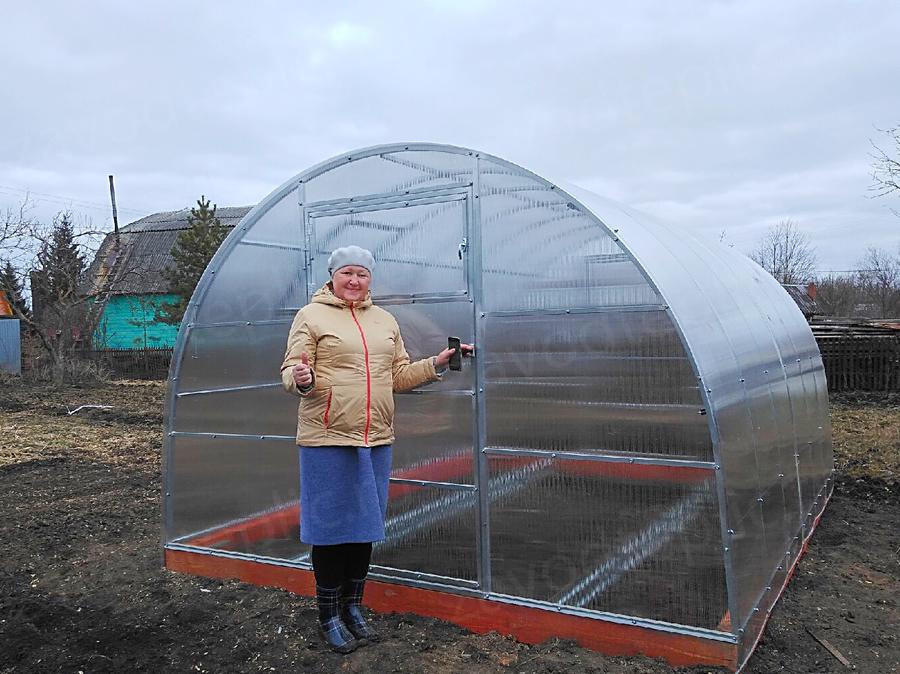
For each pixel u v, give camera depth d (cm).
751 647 341
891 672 340
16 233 1959
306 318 344
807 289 2888
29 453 933
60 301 1912
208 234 2095
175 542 493
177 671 354
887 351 1369
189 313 486
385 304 414
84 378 1848
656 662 331
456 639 369
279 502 450
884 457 802
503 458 374
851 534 553
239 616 408
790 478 456
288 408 445
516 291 368
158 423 1220
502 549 376
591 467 349
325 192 437
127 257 2705
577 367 351
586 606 353
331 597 359
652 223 443
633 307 335
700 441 321
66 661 368
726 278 460
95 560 512
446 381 390
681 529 327
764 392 407
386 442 357
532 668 328
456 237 389
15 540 555
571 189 370
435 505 396
